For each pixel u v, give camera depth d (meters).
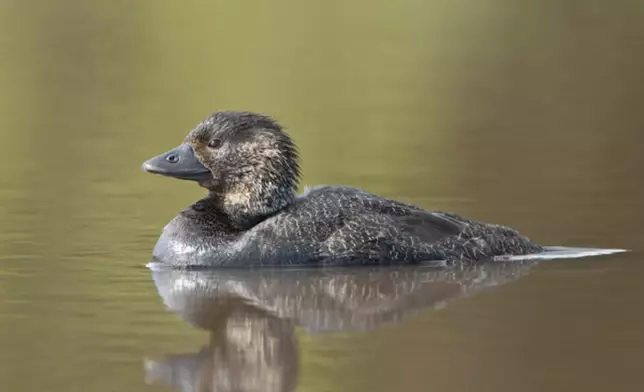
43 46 31.62
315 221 13.39
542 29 34.75
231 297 12.02
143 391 9.14
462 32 34.44
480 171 19.45
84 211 16.53
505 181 18.59
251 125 13.81
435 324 10.88
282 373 9.53
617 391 8.98
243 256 13.27
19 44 31.84
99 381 9.36
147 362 9.83
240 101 25.92
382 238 13.30
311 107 25.48
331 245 13.27
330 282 12.62
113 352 10.11
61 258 13.70
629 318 10.88
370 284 12.52
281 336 10.59
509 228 14.00
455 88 27.78
